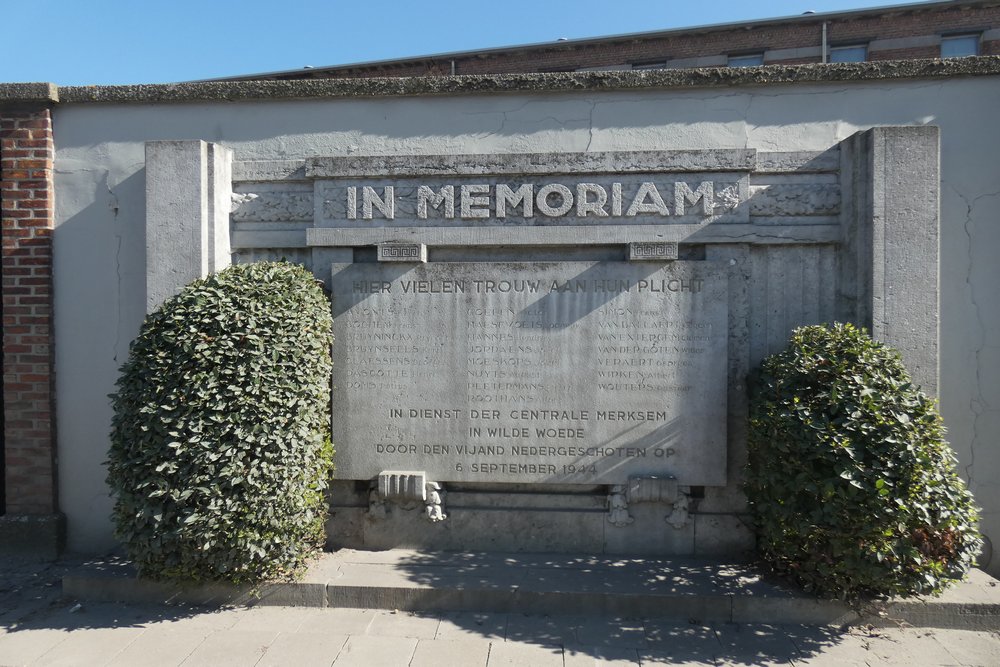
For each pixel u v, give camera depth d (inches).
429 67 606.5
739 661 141.7
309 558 183.6
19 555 204.8
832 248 190.5
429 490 192.9
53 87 205.8
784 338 190.4
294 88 204.8
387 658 142.3
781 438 157.0
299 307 174.1
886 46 554.6
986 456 187.9
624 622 159.2
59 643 149.7
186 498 153.9
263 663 140.5
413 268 193.3
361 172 197.3
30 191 208.2
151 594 171.8
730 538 187.9
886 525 143.5
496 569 178.5
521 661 141.1
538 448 190.7
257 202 203.8
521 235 193.6
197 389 157.8
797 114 195.2
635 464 188.4
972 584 166.6
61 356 209.6
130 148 209.0
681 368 186.9
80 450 209.3
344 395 194.2
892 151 177.9
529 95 202.1
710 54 579.2
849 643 149.4
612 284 188.7
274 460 160.6
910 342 177.9
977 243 189.0
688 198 189.6
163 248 195.9
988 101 189.5
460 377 192.1
